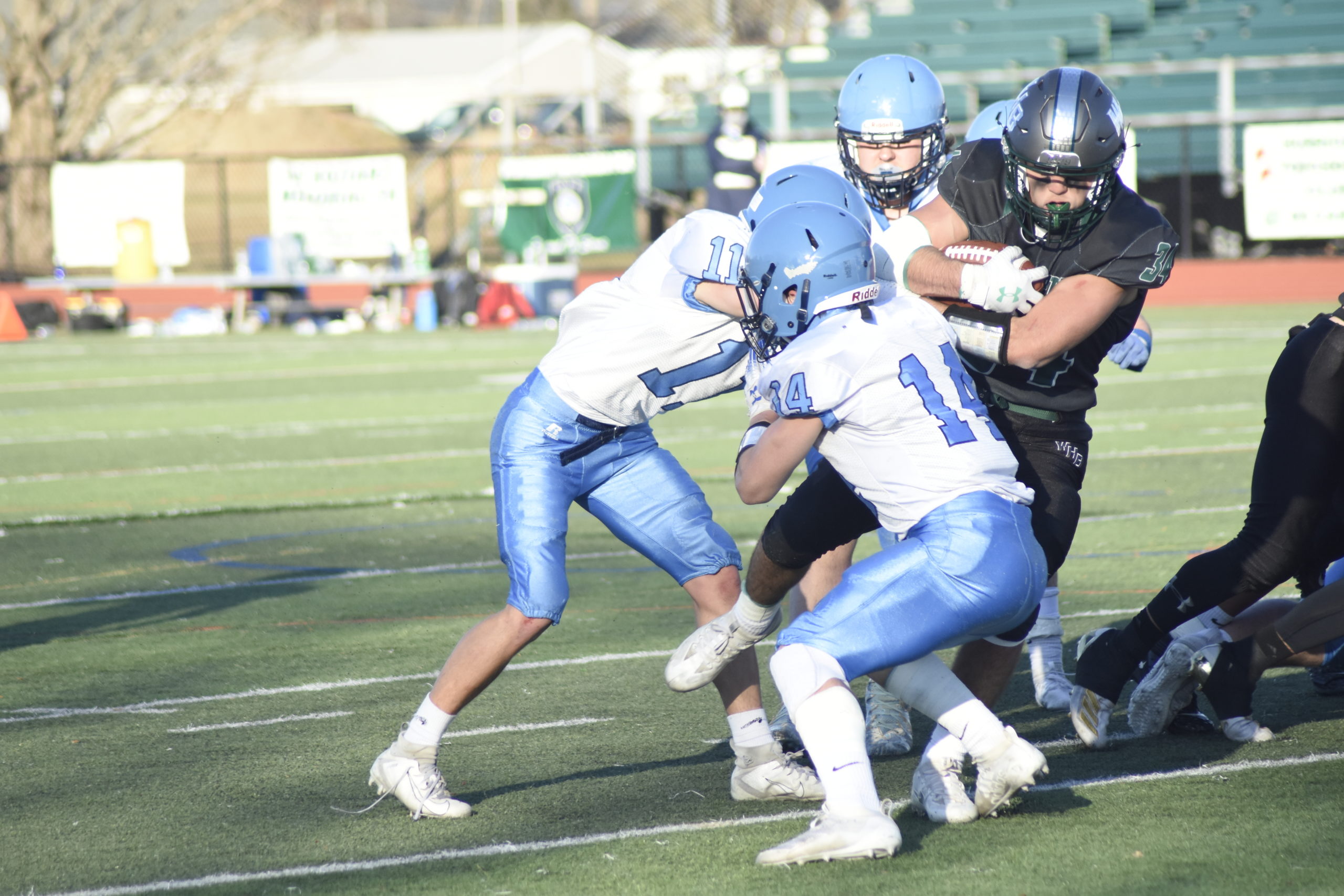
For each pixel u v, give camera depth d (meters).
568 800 14.55
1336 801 13.62
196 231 114.69
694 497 15.00
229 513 32.09
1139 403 45.69
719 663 14.16
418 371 61.28
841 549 16.67
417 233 99.69
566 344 14.70
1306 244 83.25
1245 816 13.33
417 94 123.38
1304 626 15.32
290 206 83.75
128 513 31.88
